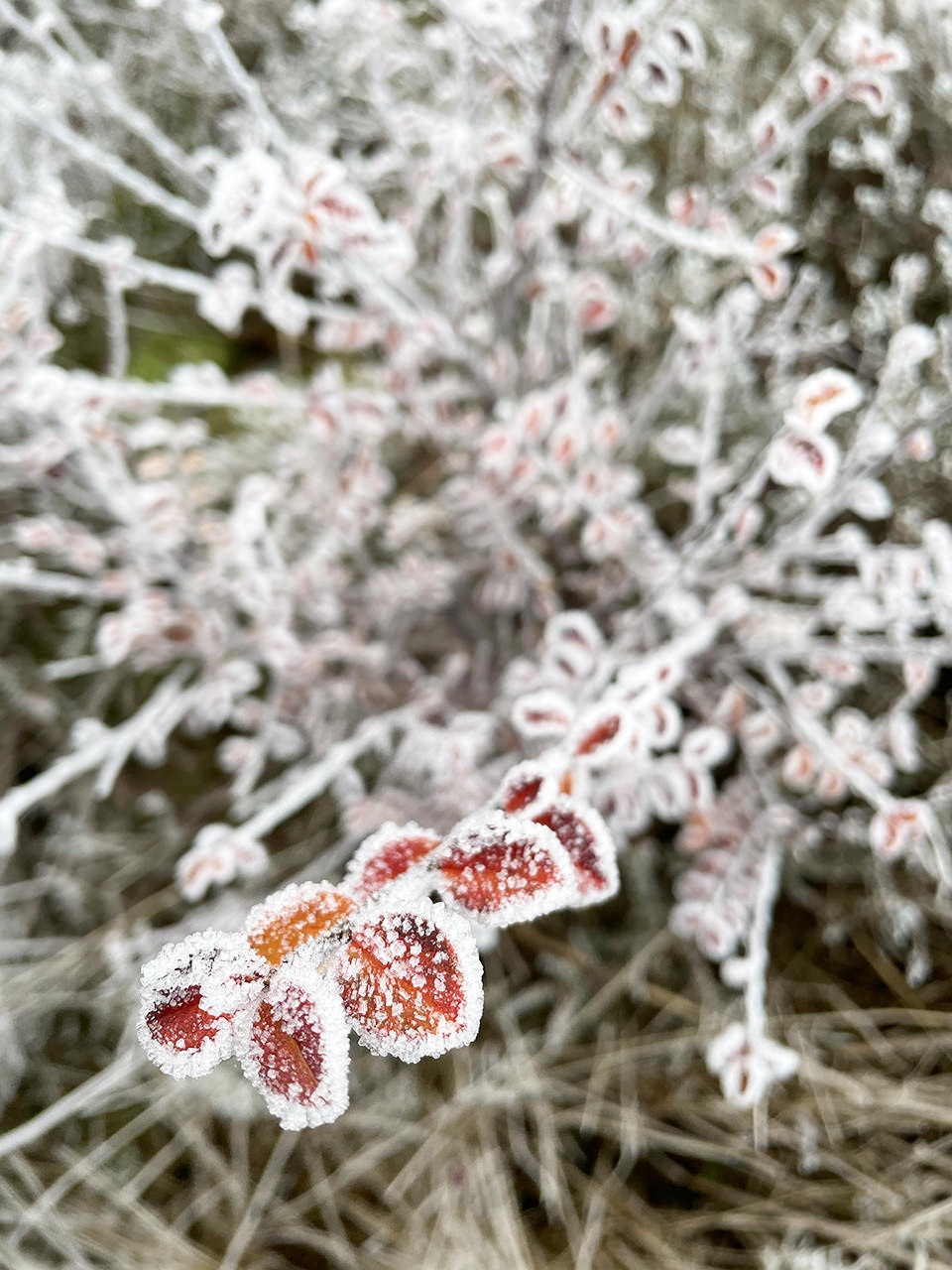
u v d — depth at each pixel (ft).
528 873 0.43
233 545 0.92
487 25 0.74
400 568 1.12
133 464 1.20
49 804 1.13
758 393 1.17
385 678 1.15
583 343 1.24
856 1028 0.99
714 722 0.95
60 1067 1.00
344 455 1.06
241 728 1.20
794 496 0.95
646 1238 0.92
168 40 1.00
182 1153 1.00
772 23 1.12
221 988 0.38
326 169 0.67
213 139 1.13
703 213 0.87
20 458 0.91
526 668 0.97
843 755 0.84
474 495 0.97
